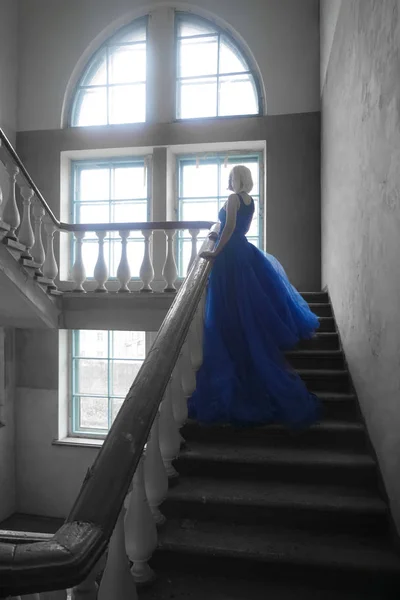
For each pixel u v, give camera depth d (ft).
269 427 7.96
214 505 6.55
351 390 9.32
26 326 15.31
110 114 19.47
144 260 14.46
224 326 8.55
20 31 19.51
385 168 6.79
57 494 17.40
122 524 4.00
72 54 19.16
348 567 5.52
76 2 19.17
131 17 19.04
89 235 19.31
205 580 5.59
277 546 5.86
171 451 6.74
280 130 17.71
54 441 17.53
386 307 6.76
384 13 6.79
